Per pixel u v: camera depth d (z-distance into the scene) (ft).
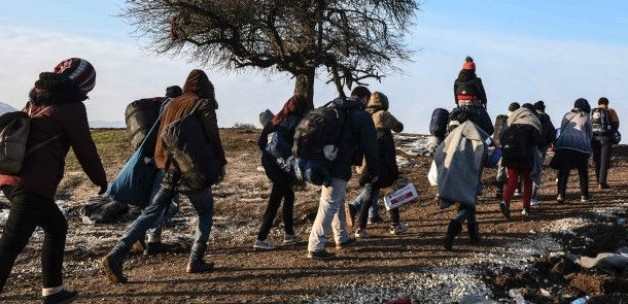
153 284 18.76
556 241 24.49
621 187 37.42
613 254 22.08
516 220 27.76
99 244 24.99
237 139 59.98
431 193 35.06
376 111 24.49
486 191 35.94
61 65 16.52
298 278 19.30
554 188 37.47
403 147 54.39
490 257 21.88
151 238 22.90
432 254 22.18
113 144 57.31
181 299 17.38
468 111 24.62
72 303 17.10
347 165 20.57
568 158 31.48
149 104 20.88
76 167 46.01
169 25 77.05
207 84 18.60
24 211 14.61
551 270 21.33
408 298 17.80
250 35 77.05
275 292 17.97
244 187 39.60
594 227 26.61
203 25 75.66
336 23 78.43
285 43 81.71
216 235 27.25
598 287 19.62
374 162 20.25
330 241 24.12
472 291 18.60
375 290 18.28
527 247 23.36
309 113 20.47
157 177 20.07
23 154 14.52
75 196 38.34
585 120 31.86
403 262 21.11
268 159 22.35
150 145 19.94
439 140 27.94
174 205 23.06
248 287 18.42
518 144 27.12
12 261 14.61
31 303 17.69
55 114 15.06
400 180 38.04
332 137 20.06
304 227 28.40
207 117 17.84
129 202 19.99
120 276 18.04
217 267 20.68
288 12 76.02
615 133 36.99
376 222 27.43
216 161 18.22
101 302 17.16
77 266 22.00
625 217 28.84
